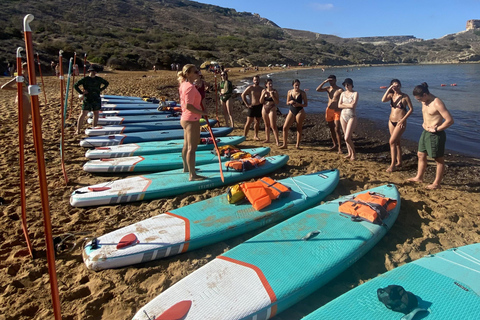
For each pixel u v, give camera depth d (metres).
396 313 2.55
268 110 8.26
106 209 4.56
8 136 7.63
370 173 6.43
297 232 3.70
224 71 9.66
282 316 2.84
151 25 88.12
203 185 5.20
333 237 3.61
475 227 4.35
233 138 7.97
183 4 151.62
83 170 5.95
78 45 41.59
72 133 8.27
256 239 3.57
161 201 4.84
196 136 5.01
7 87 5.91
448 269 3.10
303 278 2.99
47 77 24.08
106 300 2.93
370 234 3.67
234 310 2.63
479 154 8.77
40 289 3.03
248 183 4.51
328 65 84.25
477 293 2.78
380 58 109.69
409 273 3.04
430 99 5.37
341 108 7.20
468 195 5.61
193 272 3.04
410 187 5.70
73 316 2.73
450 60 104.38
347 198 4.52
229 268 3.09
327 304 2.69
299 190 4.87
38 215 4.26
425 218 4.54
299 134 8.18
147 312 2.57
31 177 5.46
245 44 81.62
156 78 27.88
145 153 6.64
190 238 3.63
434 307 2.62
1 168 5.73
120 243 3.44
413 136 10.51
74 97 14.34
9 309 2.78
